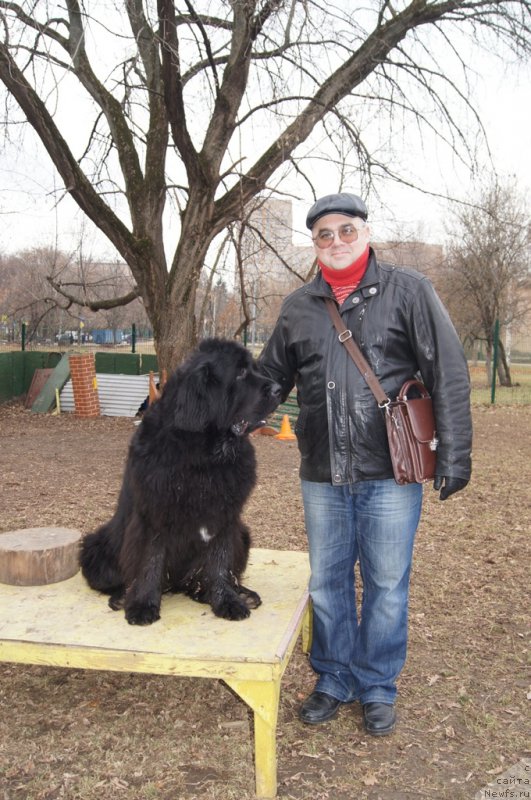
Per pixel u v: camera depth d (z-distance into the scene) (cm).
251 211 1188
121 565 323
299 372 321
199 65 1320
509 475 893
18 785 272
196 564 329
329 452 306
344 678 336
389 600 310
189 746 300
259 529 636
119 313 2752
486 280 2362
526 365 3388
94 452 1066
